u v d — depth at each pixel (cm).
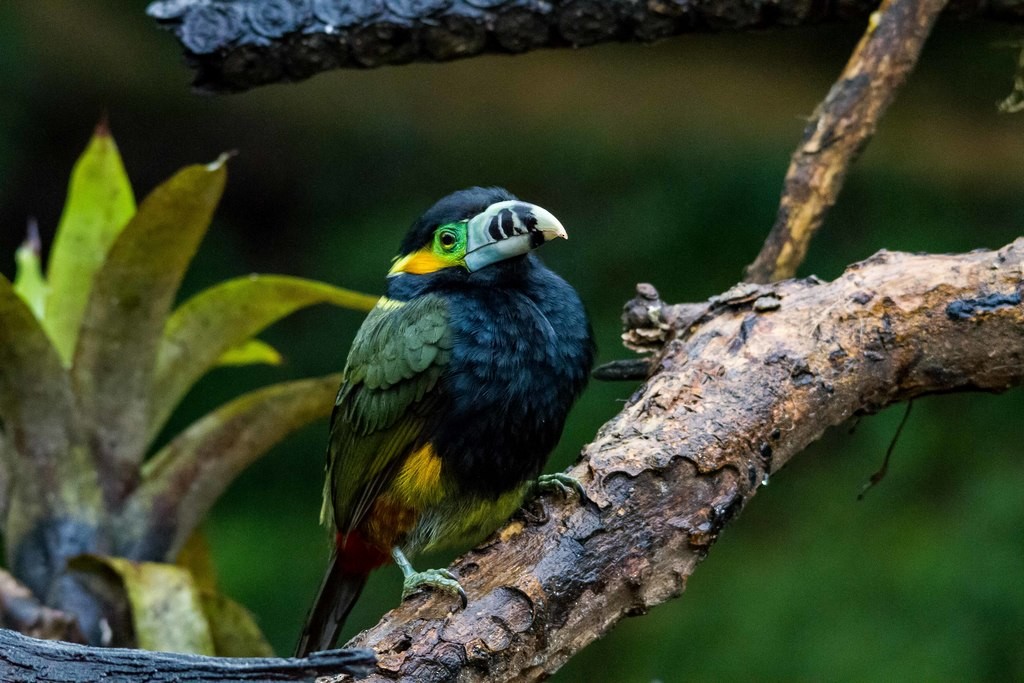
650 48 2172
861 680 1495
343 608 817
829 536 1650
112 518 857
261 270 2036
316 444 1800
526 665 613
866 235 1862
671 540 642
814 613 1570
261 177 2088
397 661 585
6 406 837
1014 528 1571
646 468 642
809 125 823
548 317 761
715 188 1912
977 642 1496
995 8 854
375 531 771
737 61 2170
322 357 1867
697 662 1572
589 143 2033
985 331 679
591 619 632
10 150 2000
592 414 1680
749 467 660
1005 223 1842
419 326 741
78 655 542
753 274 818
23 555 844
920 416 1708
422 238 797
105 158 909
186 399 1845
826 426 688
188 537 881
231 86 841
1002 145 1928
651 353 774
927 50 1994
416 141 2092
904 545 1608
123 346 849
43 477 848
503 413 731
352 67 842
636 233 1900
